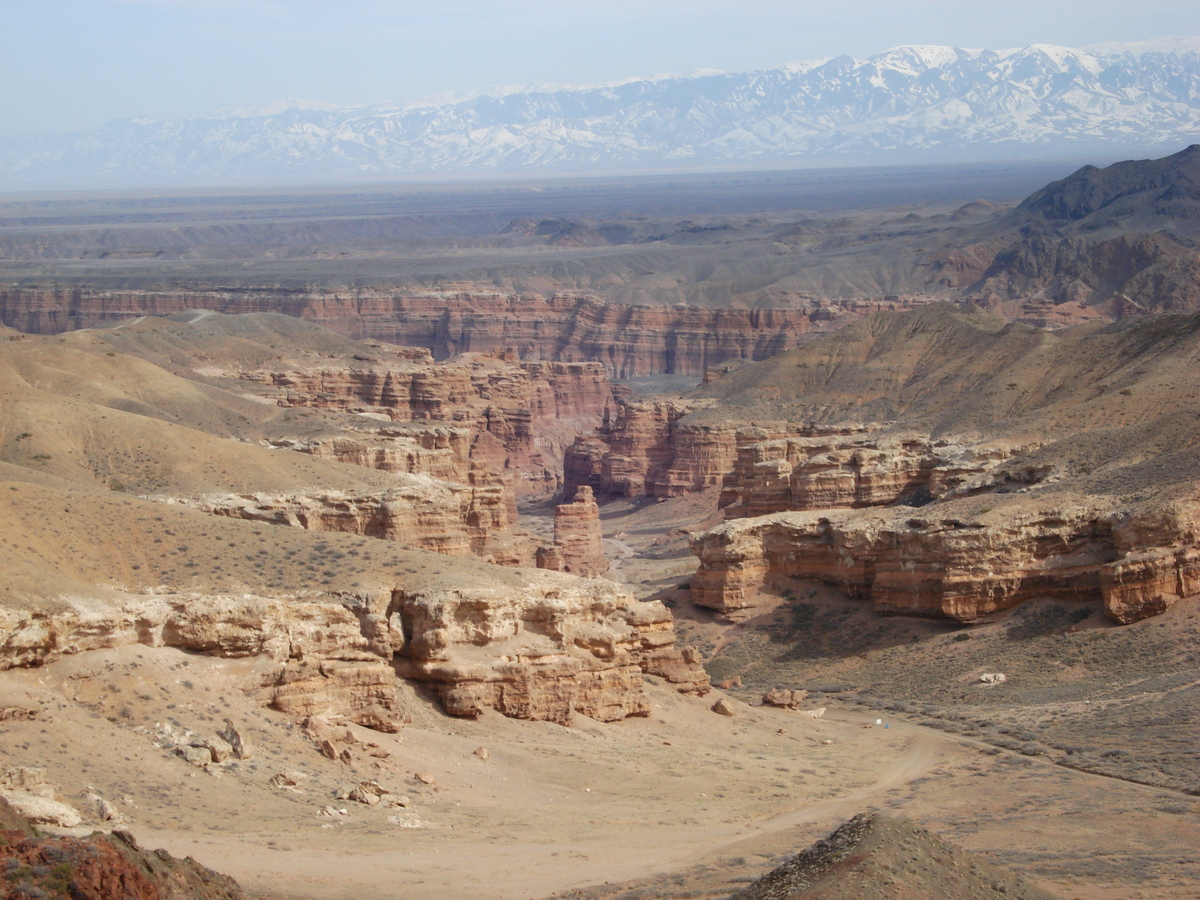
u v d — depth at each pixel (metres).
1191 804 78.38
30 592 71.62
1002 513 127.44
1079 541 124.19
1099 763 90.38
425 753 79.69
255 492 130.62
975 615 125.62
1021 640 120.38
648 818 74.56
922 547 129.50
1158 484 124.56
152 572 82.00
